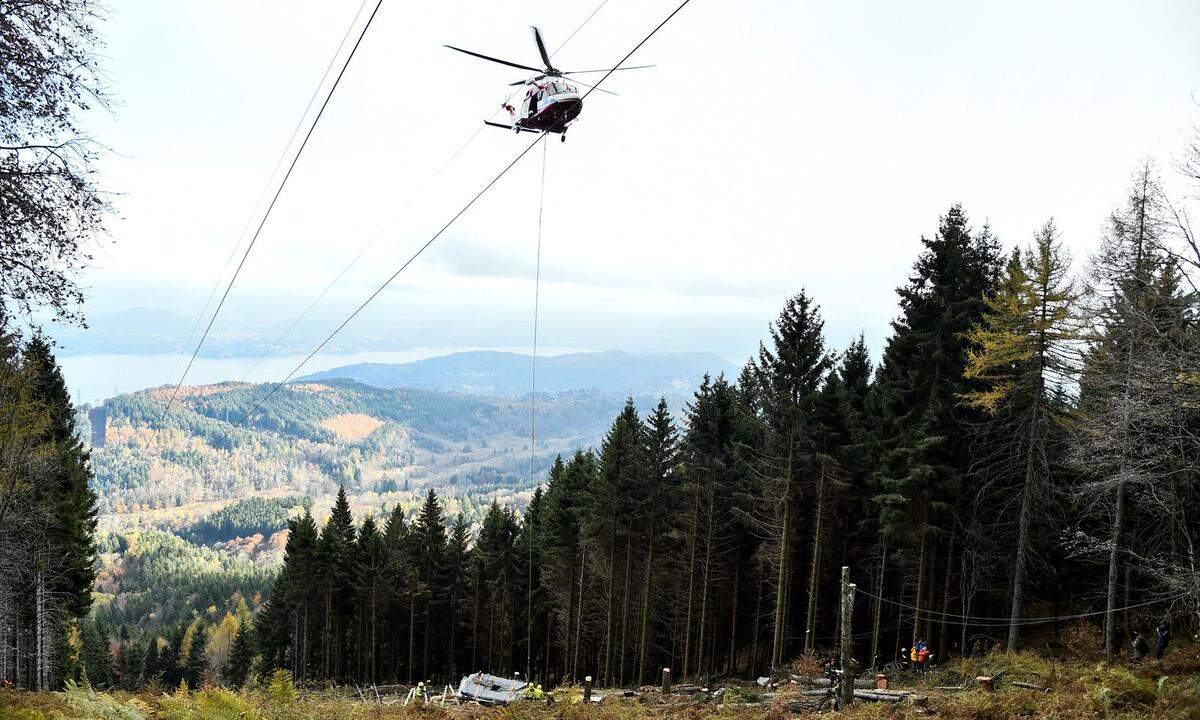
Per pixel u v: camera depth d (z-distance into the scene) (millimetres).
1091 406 23234
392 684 47250
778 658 25812
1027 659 22531
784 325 25469
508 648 46375
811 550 31859
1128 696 15336
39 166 8047
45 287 8445
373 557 52031
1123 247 21922
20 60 7555
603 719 19297
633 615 39625
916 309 27281
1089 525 27875
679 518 33156
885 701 17875
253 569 191625
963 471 26750
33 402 17656
